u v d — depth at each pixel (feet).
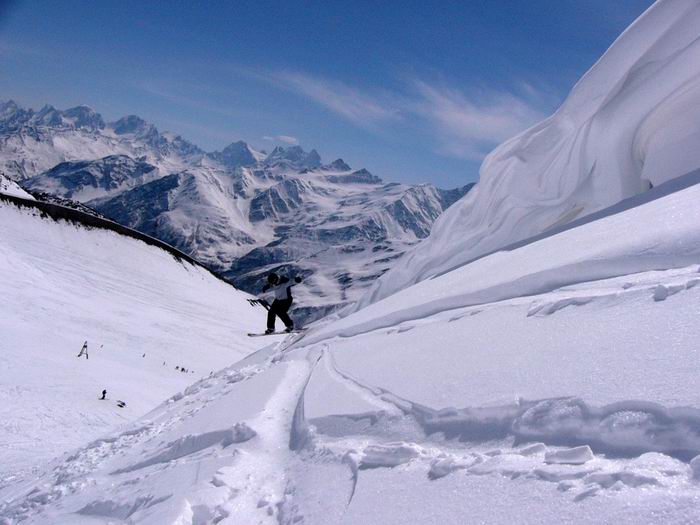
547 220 44.86
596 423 8.38
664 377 8.48
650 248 16.15
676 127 34.65
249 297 390.21
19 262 249.55
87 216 342.44
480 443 9.96
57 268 268.82
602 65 39.47
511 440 9.45
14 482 34.35
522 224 46.57
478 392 11.48
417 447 10.67
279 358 36.86
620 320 11.95
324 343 31.91
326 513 10.00
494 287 21.06
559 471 7.61
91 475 23.44
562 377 10.22
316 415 15.83
